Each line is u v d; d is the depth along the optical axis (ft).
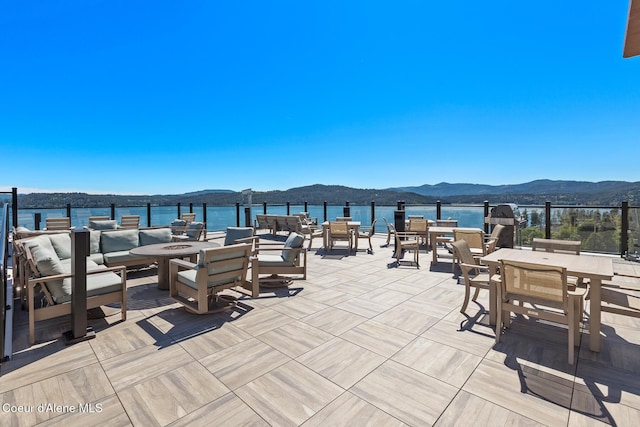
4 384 6.65
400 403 6.03
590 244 21.40
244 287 13.10
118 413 5.70
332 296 13.20
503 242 20.51
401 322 10.31
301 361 7.70
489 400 6.11
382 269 18.51
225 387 6.56
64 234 15.71
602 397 6.18
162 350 8.29
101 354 8.06
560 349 8.34
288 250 14.71
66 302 9.21
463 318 10.65
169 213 39.24
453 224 26.37
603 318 10.76
